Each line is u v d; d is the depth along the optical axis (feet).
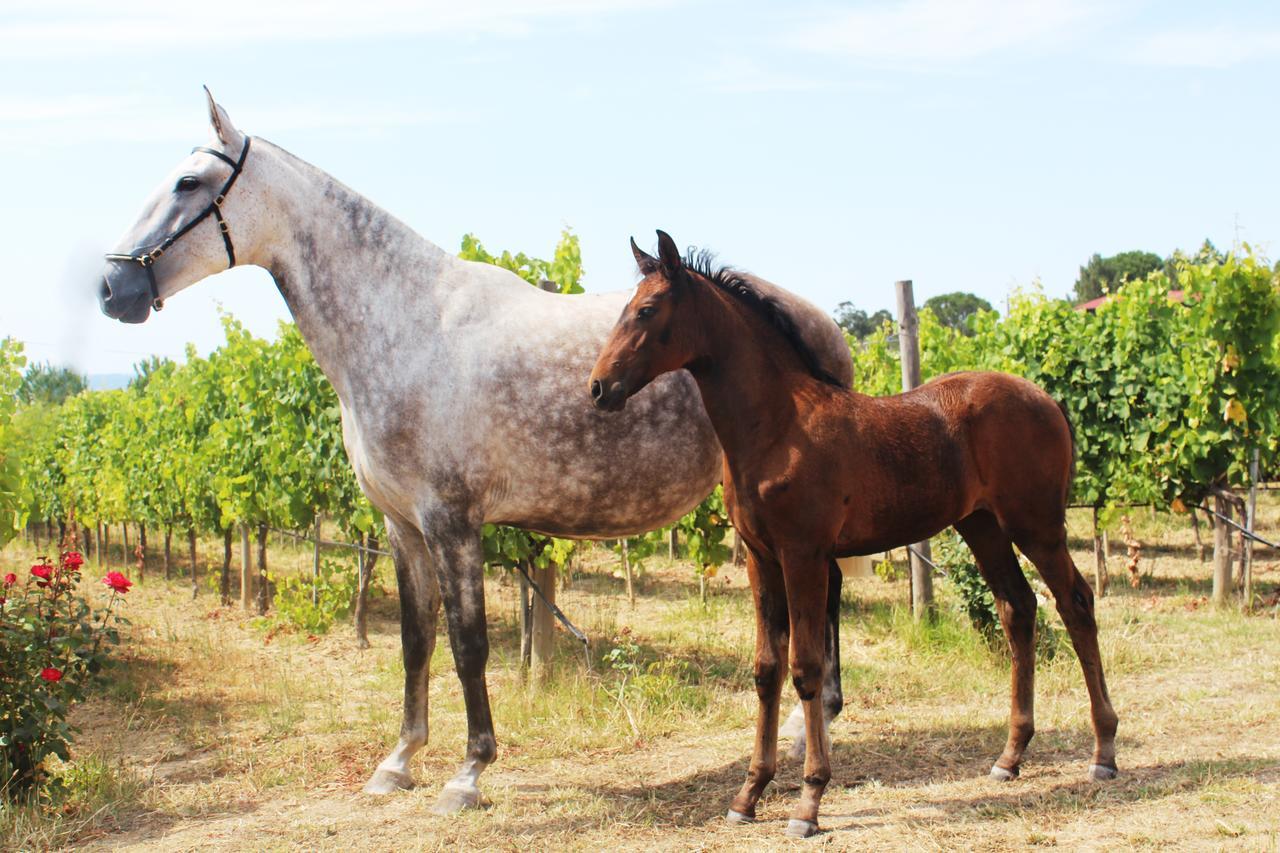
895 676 22.93
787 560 13.71
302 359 34.12
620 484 16.79
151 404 49.78
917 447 14.34
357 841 14.34
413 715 17.04
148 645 30.68
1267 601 30.78
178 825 15.44
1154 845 12.33
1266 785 14.07
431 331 16.08
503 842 13.98
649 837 13.93
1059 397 35.91
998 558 15.76
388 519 17.07
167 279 15.99
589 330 16.65
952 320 184.65
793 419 13.82
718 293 14.01
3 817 14.82
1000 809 14.03
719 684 23.31
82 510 61.46
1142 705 19.29
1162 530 48.85
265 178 16.30
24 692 16.01
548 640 23.86
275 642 31.91
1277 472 36.91
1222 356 31.81
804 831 13.48
